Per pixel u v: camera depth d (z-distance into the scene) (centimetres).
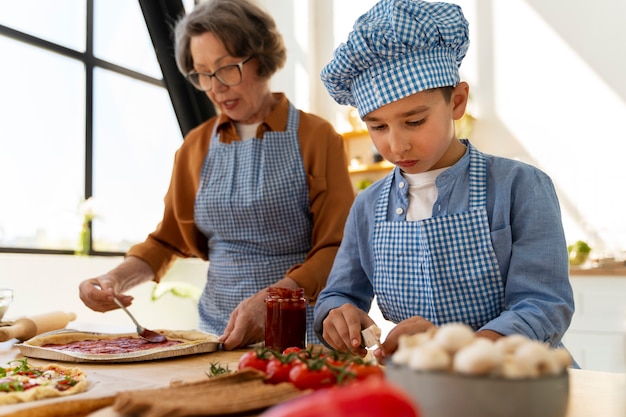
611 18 320
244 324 131
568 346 278
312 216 169
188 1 381
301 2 404
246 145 171
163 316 337
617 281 268
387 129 108
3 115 274
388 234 121
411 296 117
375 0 390
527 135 340
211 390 66
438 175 118
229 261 170
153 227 358
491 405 49
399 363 56
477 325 113
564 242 109
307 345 131
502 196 113
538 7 341
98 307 155
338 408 40
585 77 326
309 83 399
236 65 159
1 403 79
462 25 109
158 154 366
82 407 76
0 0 275
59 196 298
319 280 148
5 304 162
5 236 273
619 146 315
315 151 168
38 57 291
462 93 115
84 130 312
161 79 370
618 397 77
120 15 338
